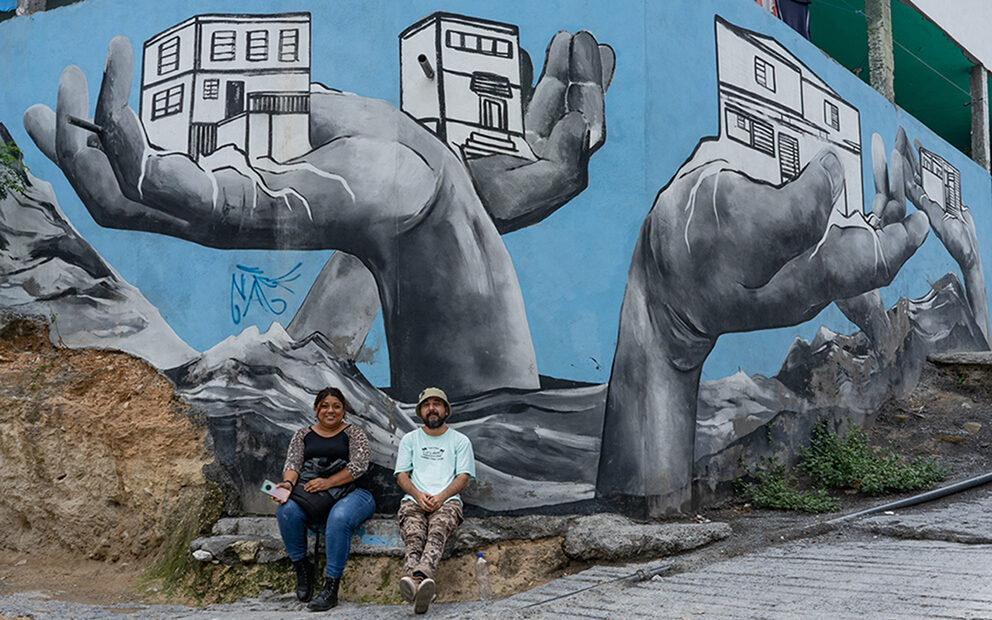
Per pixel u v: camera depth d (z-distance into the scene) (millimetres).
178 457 6258
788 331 7465
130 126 6879
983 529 5480
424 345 6012
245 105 6535
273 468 6145
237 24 6629
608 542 5379
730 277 6840
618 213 6043
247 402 6266
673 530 5531
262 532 5859
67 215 7023
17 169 7242
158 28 6863
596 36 6234
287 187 6398
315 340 6203
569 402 5914
